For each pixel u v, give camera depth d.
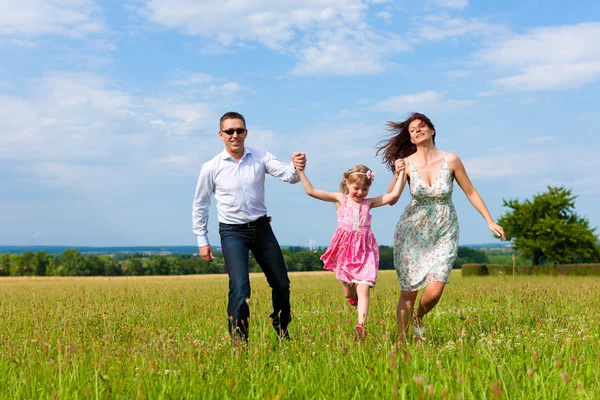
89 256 99.12
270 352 4.89
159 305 9.73
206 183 6.28
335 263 6.51
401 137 6.88
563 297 9.84
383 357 3.98
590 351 4.63
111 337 5.85
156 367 3.78
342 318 6.96
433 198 6.20
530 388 3.35
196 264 91.56
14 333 6.78
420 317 6.23
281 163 6.44
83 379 3.74
